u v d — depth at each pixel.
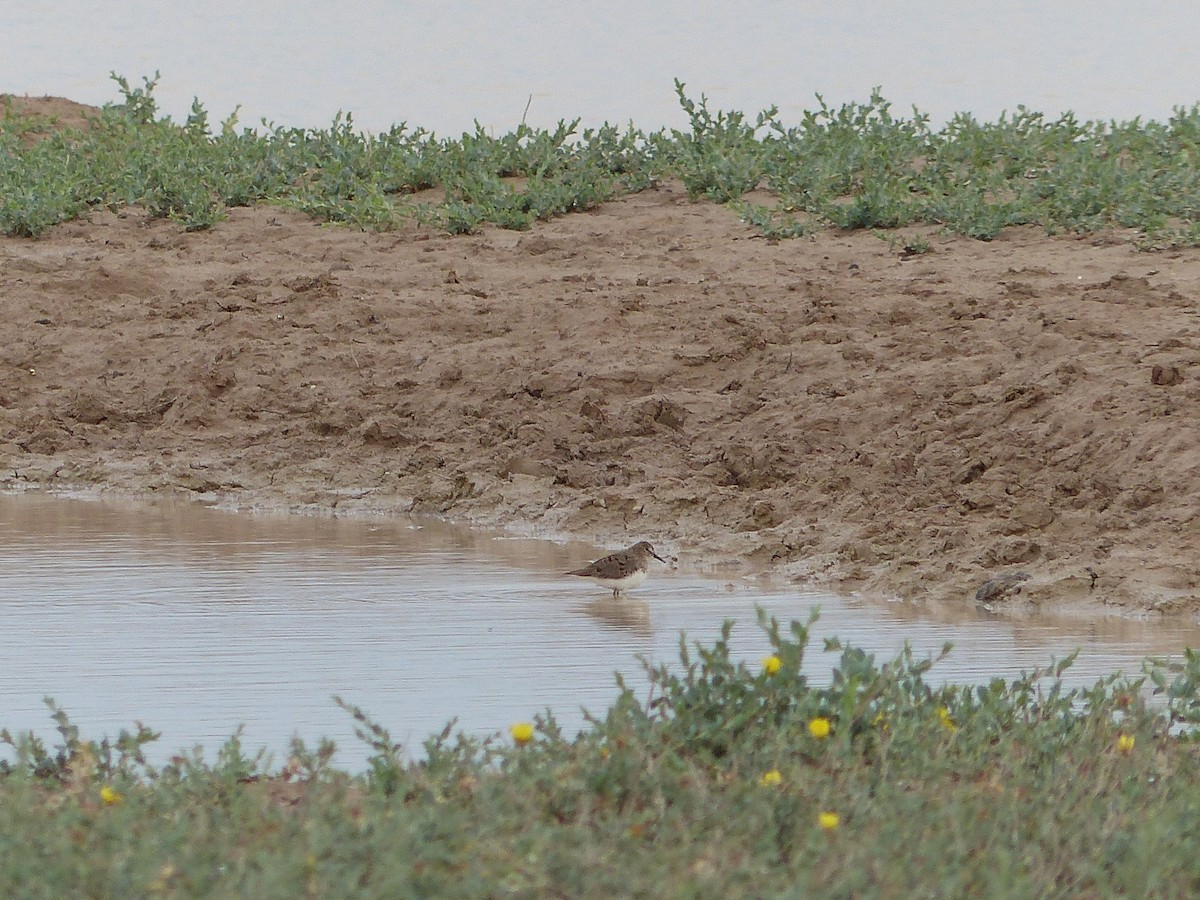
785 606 25.73
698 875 12.84
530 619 24.72
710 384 38.00
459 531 32.00
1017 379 34.44
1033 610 25.27
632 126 58.31
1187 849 14.05
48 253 49.25
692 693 16.72
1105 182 47.69
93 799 15.30
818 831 13.67
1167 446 29.70
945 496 30.38
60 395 41.09
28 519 33.03
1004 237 46.28
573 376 38.47
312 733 18.97
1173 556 26.36
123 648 22.81
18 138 61.03
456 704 20.12
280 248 49.16
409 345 41.44
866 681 16.88
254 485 36.44
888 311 39.41
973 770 15.82
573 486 34.16
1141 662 21.89
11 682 21.16
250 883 12.38
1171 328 36.03
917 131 59.75
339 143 58.97
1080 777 15.62
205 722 19.42
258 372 40.91
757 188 53.88
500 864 13.04
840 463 32.88
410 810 14.30
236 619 24.52
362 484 35.91
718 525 31.09
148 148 57.84
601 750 15.72
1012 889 12.84
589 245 47.84
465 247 48.47
